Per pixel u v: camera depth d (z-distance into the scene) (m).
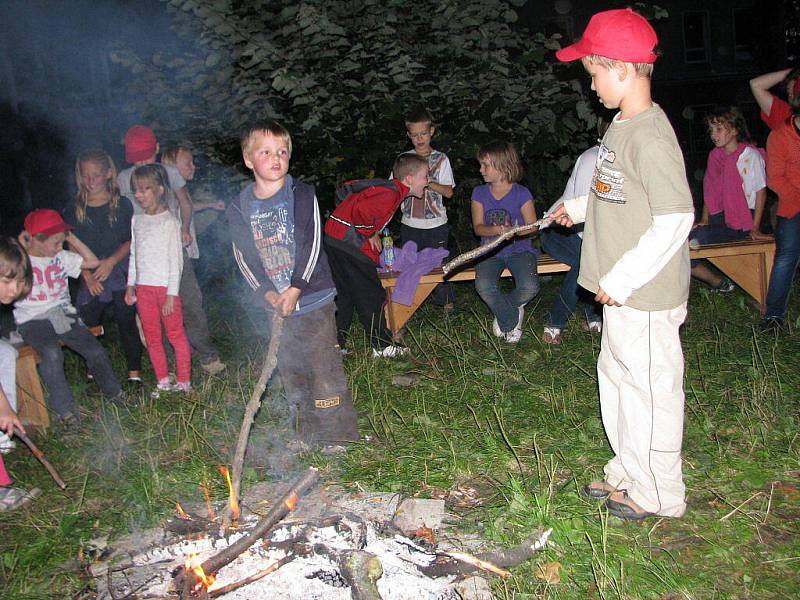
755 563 3.06
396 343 6.02
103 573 3.24
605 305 3.25
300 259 3.95
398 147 8.16
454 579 3.02
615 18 2.97
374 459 4.17
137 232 5.39
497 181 6.15
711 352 5.45
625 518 3.37
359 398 5.12
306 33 7.50
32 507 3.96
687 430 4.21
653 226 2.92
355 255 5.77
